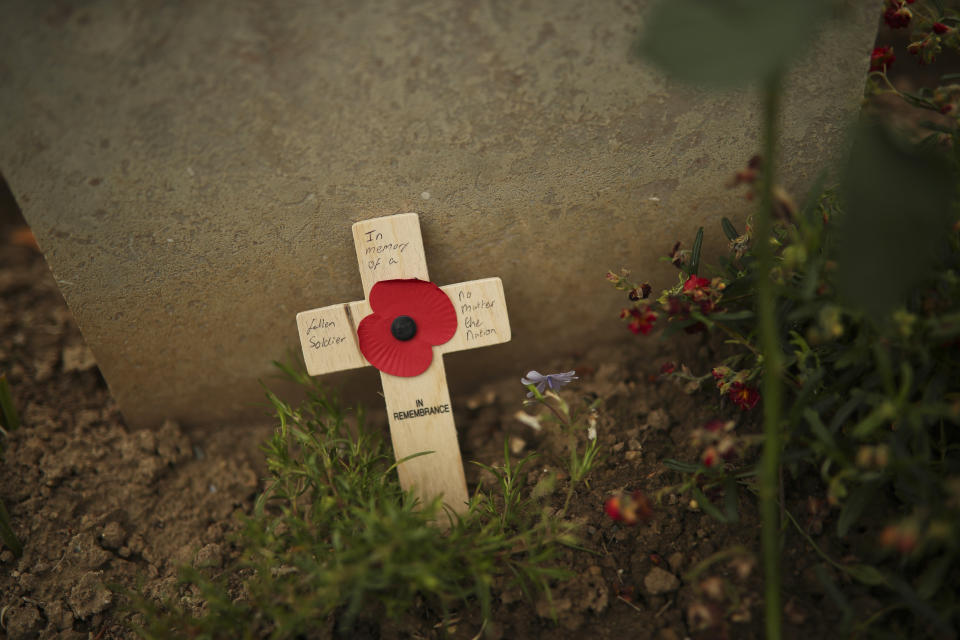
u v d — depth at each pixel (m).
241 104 1.66
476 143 1.76
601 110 1.75
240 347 2.03
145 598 1.78
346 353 1.81
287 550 1.71
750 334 1.70
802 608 1.52
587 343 2.16
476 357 2.15
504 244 1.93
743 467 1.76
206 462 2.09
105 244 1.81
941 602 1.43
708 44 1.17
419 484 1.83
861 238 1.37
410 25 1.61
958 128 1.66
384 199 1.82
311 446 1.76
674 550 1.71
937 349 1.49
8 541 1.85
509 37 1.64
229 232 1.83
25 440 2.08
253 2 1.56
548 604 1.61
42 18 1.53
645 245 1.97
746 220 1.93
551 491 1.81
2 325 2.46
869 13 1.66
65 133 1.65
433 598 1.65
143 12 1.54
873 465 1.49
